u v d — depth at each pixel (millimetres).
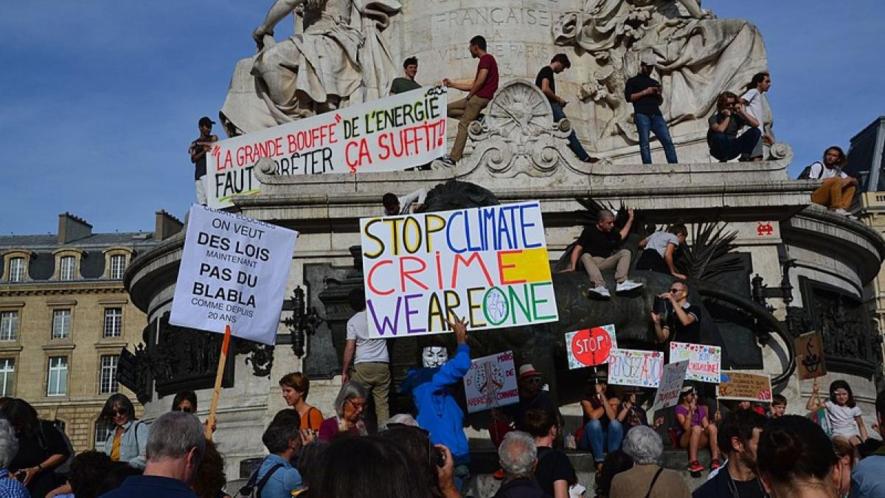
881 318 51719
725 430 6441
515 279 10219
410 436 5066
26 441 8391
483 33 18609
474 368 10430
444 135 14859
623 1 18938
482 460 10891
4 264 68062
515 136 14273
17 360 66000
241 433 13820
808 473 4312
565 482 7340
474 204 11398
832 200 16719
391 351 11125
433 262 10250
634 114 15422
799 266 15484
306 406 9117
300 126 15727
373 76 18203
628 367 11094
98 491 6285
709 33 17969
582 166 14141
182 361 15641
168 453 5051
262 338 10508
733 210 13875
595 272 11734
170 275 17234
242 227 10547
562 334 11523
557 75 18562
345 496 3709
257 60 18078
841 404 11102
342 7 18703
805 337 12922
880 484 5230
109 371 65875
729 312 13211
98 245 68562
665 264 12859
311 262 13703
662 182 13969
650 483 6617
